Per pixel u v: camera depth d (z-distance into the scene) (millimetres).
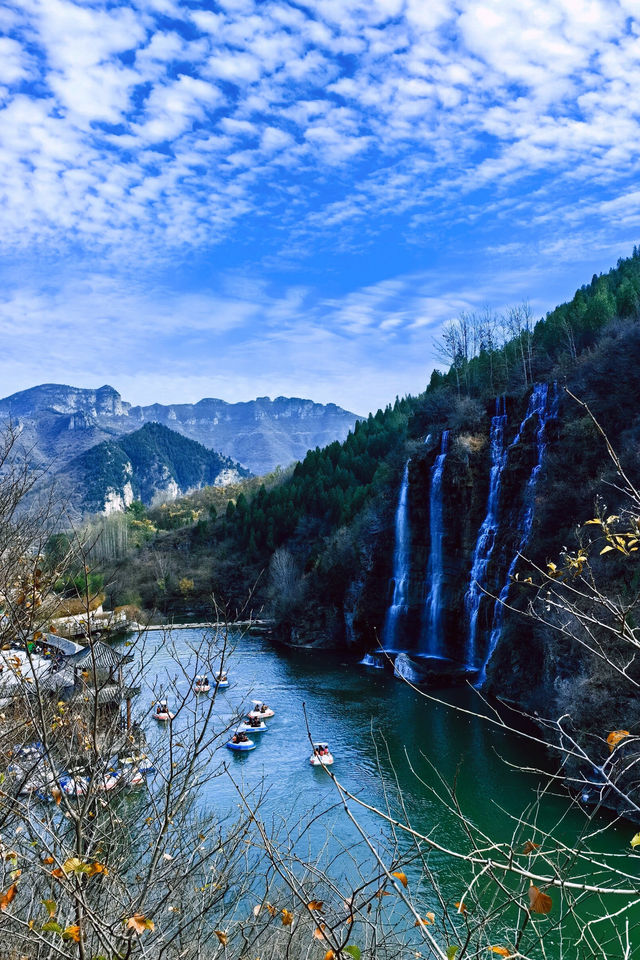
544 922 20703
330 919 8664
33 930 5938
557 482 63625
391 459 100188
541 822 30672
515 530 69188
